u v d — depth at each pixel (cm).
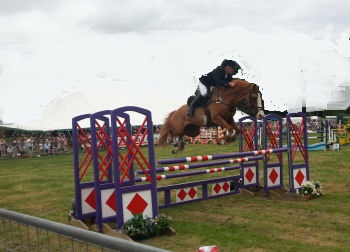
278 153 916
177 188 795
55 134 2719
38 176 1361
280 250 494
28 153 2405
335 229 582
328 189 927
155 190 607
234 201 838
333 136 2022
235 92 920
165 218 589
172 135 1016
